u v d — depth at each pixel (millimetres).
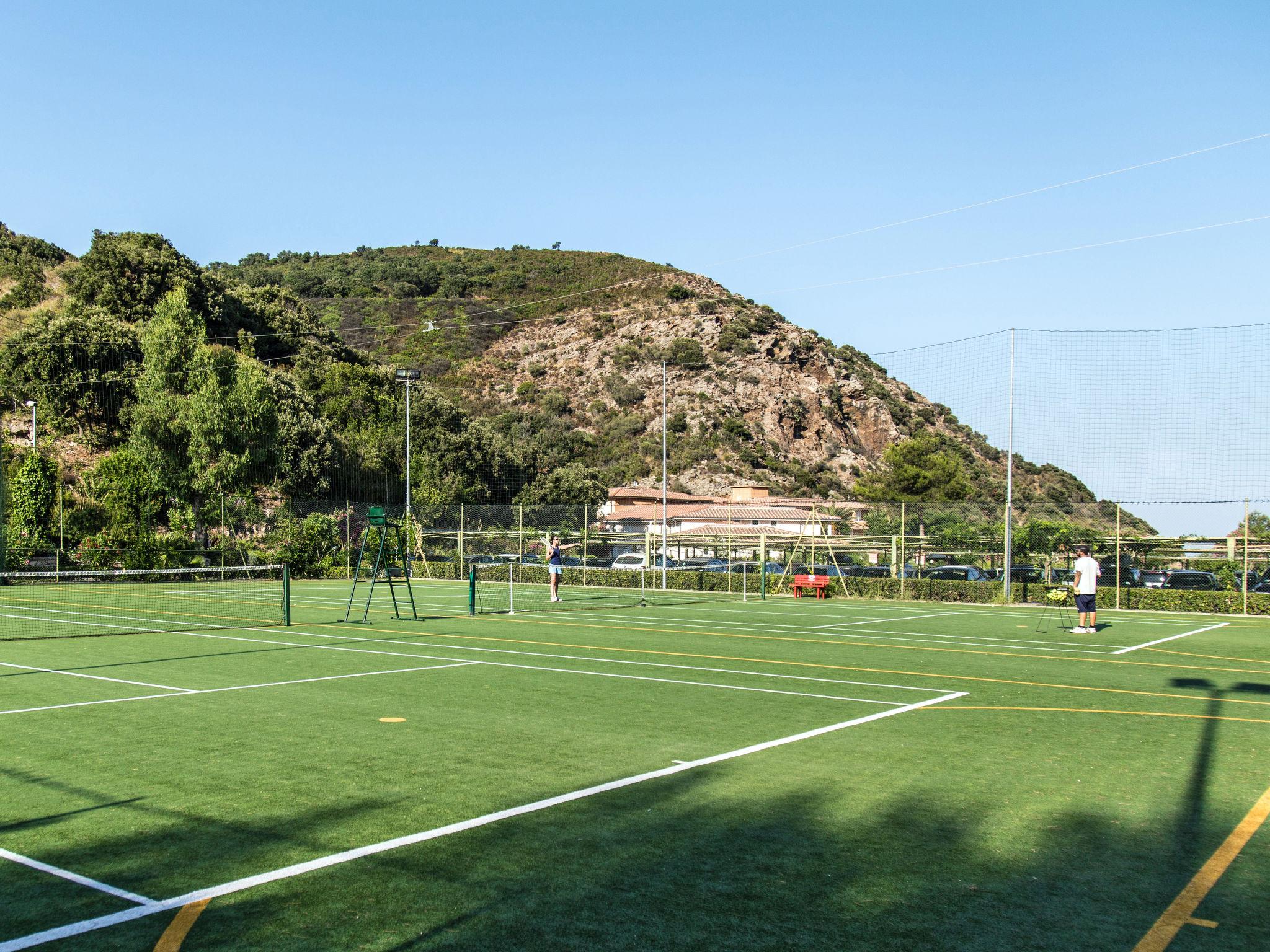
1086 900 5359
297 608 27797
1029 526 38812
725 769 8320
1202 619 27250
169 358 47906
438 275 146125
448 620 24391
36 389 56312
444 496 67688
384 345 122562
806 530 46500
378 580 43969
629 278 142375
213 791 7535
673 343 118438
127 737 9594
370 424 72312
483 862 5902
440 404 78125
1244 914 5176
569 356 120375
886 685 13438
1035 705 11844
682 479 94562
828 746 9281
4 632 20609
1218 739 9734
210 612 25828
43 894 5379
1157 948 4730
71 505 45906
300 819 6773
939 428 122938
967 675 14664
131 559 42625
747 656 17000
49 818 6809
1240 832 6633
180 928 4895
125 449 47812
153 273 71500
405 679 13711
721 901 5297
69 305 65750
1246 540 29188
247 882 5559
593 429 105625
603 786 7730
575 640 19469
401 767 8359
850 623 24734
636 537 45156
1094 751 9117
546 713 11008
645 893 5398
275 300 86562
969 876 5719
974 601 33750
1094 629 22562
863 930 4910
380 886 5488
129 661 15711
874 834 6516
